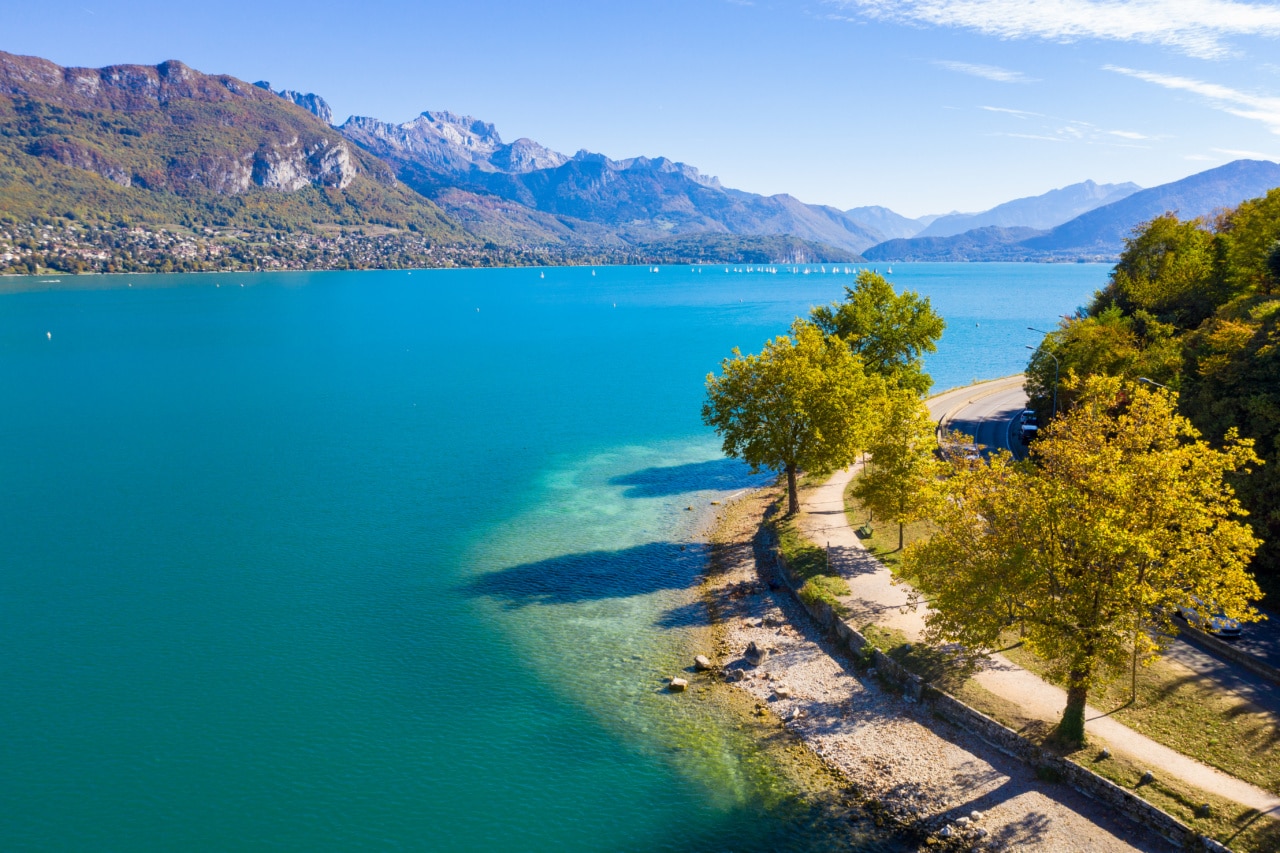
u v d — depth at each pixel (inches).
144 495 3193.9
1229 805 1266.0
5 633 2026.3
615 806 1417.3
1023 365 6328.7
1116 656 1358.3
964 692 1638.8
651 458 3782.0
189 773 1492.4
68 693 1753.2
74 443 4084.6
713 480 3408.0
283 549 2623.0
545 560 2544.3
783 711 1692.9
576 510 3031.5
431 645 1988.2
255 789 1453.0
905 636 1867.6
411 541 2704.2
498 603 2228.1
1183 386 2625.5
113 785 1456.7
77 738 1593.3
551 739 1606.8
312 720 1664.6
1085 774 1376.7
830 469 2731.3
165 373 6358.3
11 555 2551.7
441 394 5492.1
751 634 2036.2
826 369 2748.5
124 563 2493.8
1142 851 1247.5
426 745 1587.1
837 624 1975.9
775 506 2930.6
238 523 2866.6
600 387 5762.8
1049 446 1638.8
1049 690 1644.9
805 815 1385.3
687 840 1336.1
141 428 4434.1
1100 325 3627.0
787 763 1524.4
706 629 2071.9
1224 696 1567.4
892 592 2123.5
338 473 3533.5
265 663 1892.2
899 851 1291.8
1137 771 1363.2
